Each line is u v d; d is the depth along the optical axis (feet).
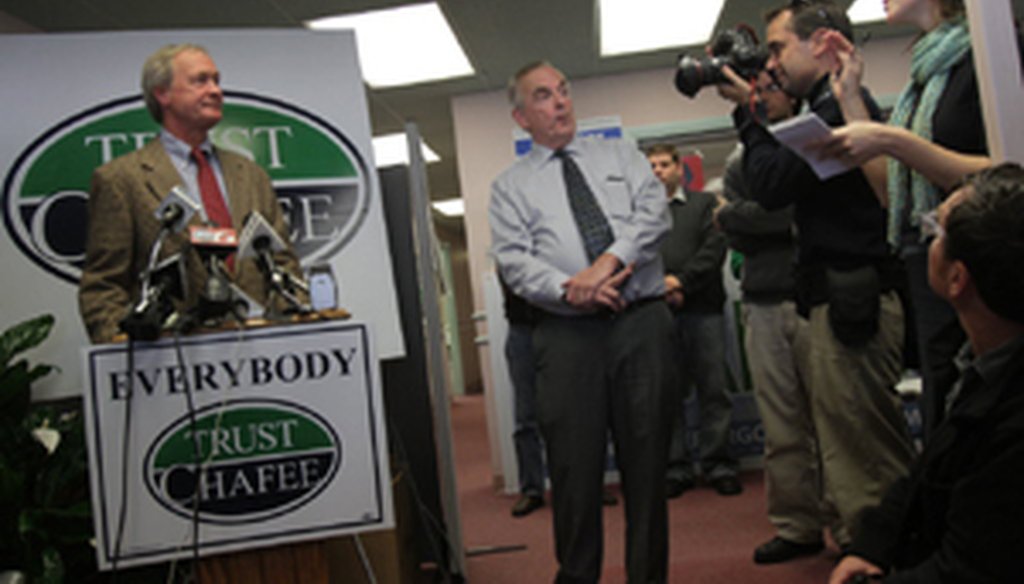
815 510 8.22
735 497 11.55
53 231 7.86
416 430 9.23
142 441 4.77
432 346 8.64
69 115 8.09
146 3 11.98
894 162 5.08
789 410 8.29
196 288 6.27
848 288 5.83
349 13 13.00
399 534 8.07
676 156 12.20
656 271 6.32
